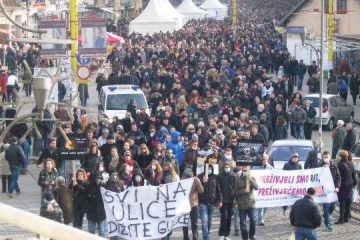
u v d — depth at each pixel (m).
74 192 22.72
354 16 84.62
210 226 24.11
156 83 48.88
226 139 33.69
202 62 65.44
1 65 61.09
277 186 25.28
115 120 36.69
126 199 22.11
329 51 67.19
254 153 26.42
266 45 84.62
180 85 47.75
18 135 34.19
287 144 33.06
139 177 24.39
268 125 41.62
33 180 33.22
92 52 45.03
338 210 28.73
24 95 53.00
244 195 23.75
